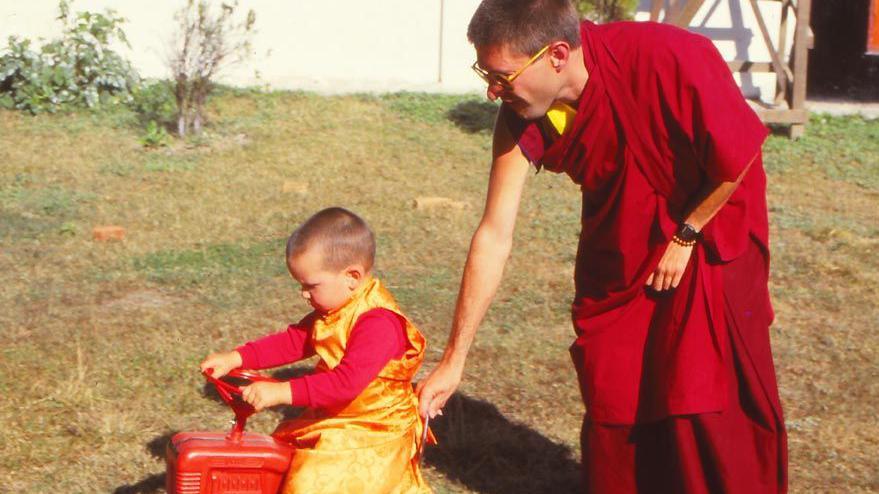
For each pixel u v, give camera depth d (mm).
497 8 3902
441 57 15570
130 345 6594
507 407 6000
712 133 3924
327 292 3914
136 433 5441
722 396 4223
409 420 4051
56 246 8734
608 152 4121
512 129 4270
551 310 7648
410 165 12078
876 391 6367
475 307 4359
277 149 12344
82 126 12844
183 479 3686
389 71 15484
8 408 5664
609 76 4012
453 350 4387
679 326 4219
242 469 3744
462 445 5457
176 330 6875
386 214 10062
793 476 5262
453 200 10633
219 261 8469
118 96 13758
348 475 3832
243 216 9828
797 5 13938
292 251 3906
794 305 8016
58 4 14422
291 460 3834
